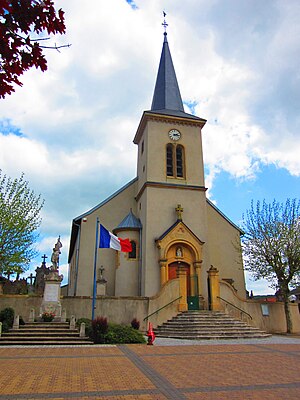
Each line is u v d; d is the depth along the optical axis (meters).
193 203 26.03
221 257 27.14
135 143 32.31
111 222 27.27
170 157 27.34
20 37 3.65
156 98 32.06
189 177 26.81
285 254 21.75
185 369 9.08
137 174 30.38
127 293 23.69
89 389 7.05
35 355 11.21
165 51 34.50
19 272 20.67
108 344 14.24
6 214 20.75
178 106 31.03
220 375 8.41
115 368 9.16
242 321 19.83
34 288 36.03
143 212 25.59
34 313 18.33
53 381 7.66
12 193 21.61
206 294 23.44
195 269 23.83
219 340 16.17
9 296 18.58
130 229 25.16
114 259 25.80
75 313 18.84
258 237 23.03
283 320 22.38
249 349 12.98
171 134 27.72
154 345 13.99
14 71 3.82
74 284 27.11
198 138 28.30
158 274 23.20
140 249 24.86
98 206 27.31
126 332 15.03
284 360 10.53
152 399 6.41
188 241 24.16
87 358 10.69
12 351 12.10
